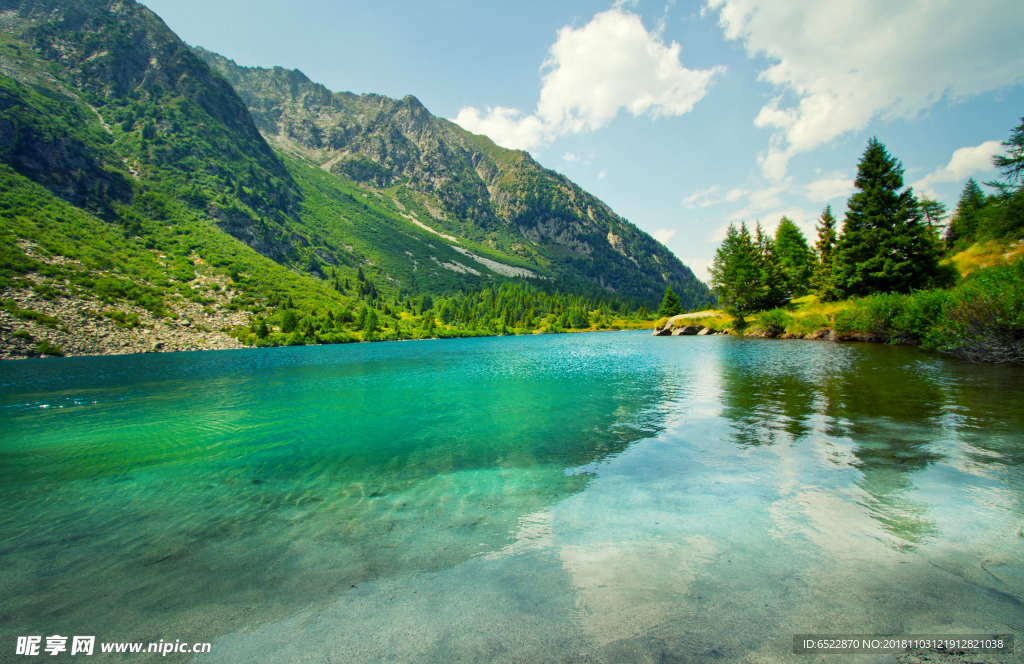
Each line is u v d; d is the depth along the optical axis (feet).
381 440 41.06
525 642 13.19
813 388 56.39
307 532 21.89
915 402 44.24
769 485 24.99
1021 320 63.31
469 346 255.91
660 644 12.86
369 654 12.94
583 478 28.09
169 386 91.86
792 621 13.62
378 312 505.25
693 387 64.80
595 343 229.25
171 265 412.16
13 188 393.91
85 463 36.09
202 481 30.89
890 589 14.93
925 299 103.04
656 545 18.88
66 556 20.26
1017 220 110.52
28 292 270.67
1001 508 20.65
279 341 323.98
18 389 94.38
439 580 16.88
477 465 32.14
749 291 221.25
